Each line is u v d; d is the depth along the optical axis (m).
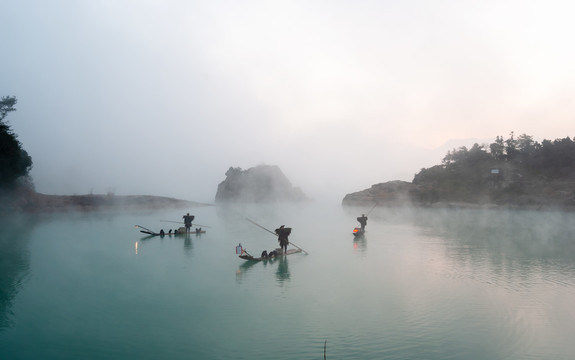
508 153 86.62
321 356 6.98
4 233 27.42
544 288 12.06
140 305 10.19
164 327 8.53
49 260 17.05
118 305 10.17
